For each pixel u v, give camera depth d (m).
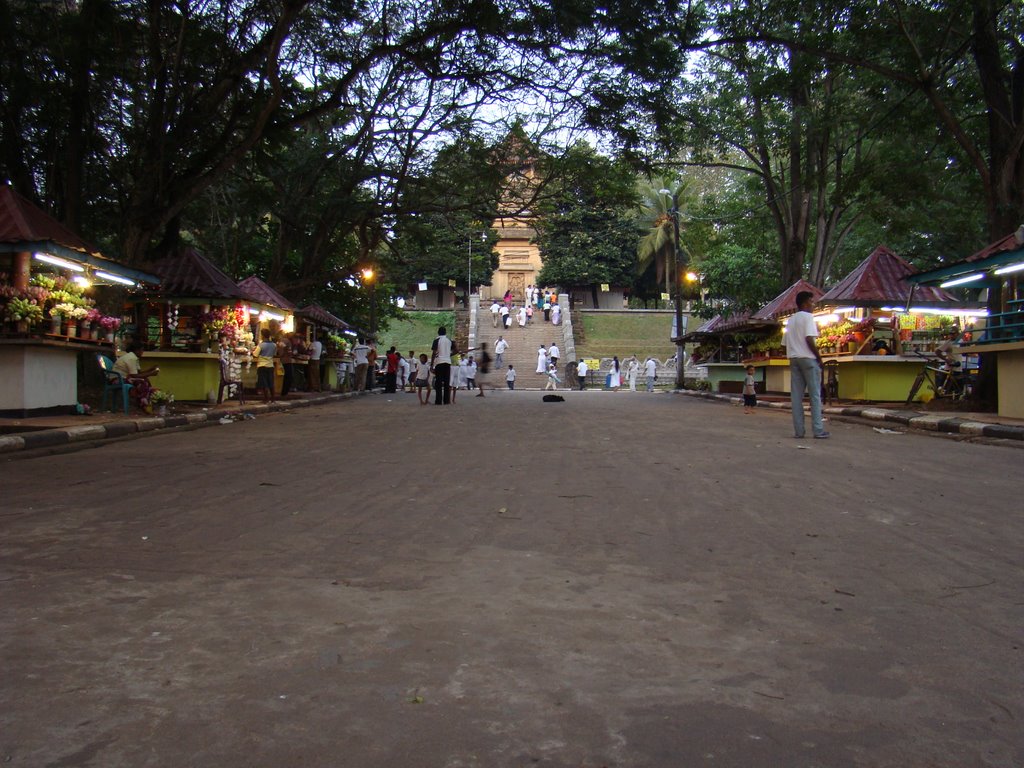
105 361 14.28
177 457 9.27
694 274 40.22
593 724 2.55
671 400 26.80
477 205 26.95
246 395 23.17
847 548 4.92
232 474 7.88
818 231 26.73
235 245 29.52
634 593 3.96
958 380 17.45
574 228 64.19
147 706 2.64
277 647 3.17
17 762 2.27
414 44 17.38
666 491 6.95
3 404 12.23
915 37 16.33
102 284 15.34
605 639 3.31
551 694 2.77
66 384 13.42
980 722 2.60
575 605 3.76
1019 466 8.62
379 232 29.77
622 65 16.39
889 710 2.68
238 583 4.07
